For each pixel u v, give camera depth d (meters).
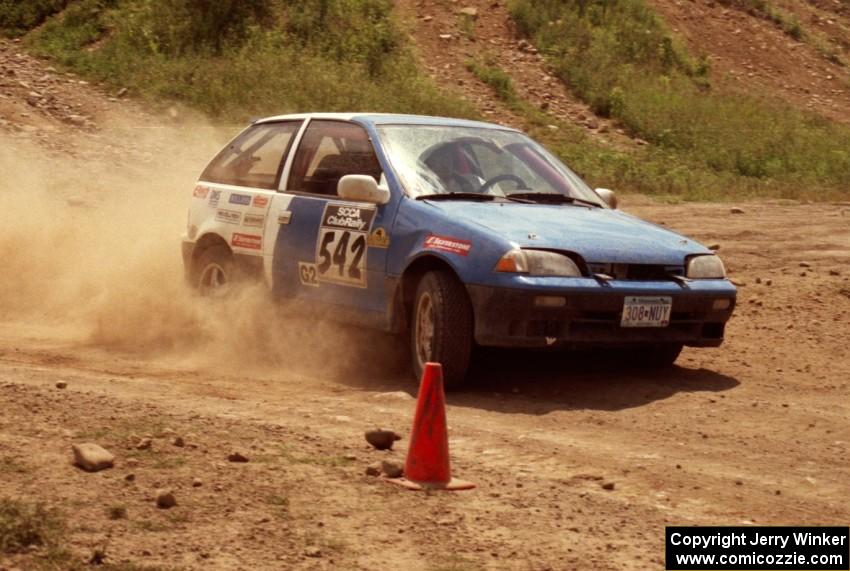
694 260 19.45
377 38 73.81
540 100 75.25
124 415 15.94
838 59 98.38
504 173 20.97
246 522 12.08
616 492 13.90
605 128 73.62
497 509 12.98
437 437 13.70
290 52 70.12
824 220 46.78
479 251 18.19
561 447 15.82
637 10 90.56
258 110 62.09
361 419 16.88
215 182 23.70
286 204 21.67
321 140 21.88
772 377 21.05
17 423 15.12
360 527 12.16
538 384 19.64
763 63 93.50
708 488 14.21
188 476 13.38
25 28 73.56
